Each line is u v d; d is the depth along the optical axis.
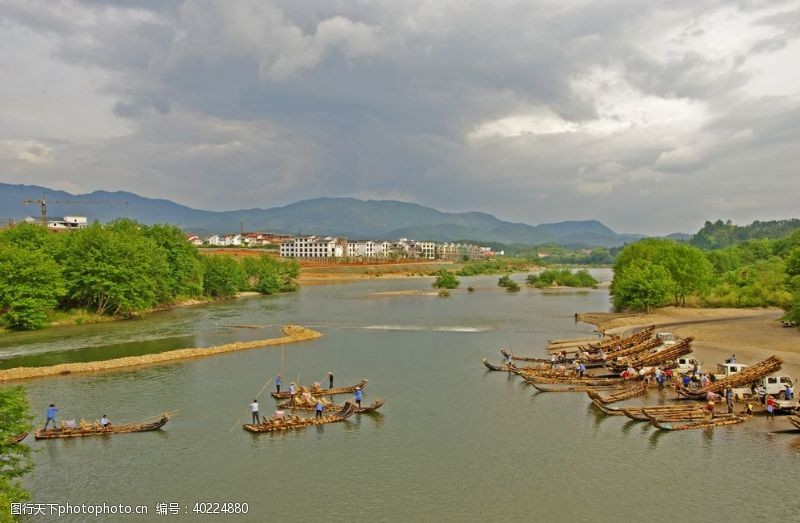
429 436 56.22
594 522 39.12
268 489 44.88
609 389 73.00
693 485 44.41
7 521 31.73
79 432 56.78
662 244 172.88
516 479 45.97
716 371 75.00
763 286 157.50
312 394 70.12
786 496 42.38
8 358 92.56
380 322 139.12
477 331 123.44
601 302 189.38
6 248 123.62
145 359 90.75
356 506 41.88
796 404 59.59
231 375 82.06
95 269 136.62
